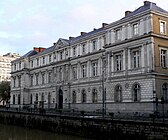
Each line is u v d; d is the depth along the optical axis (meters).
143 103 48.91
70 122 47.16
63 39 80.69
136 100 50.81
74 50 74.44
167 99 49.62
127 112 51.62
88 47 68.69
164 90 49.56
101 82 63.22
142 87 49.56
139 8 56.69
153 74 48.06
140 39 50.72
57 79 80.31
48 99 84.88
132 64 52.38
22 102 96.31
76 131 45.62
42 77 89.81
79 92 70.75
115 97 55.00
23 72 97.94
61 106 78.31
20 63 101.94
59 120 50.19
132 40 52.06
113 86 55.62
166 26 51.44
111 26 57.16
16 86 103.12
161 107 47.84
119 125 37.81
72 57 74.00
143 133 34.50
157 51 49.56
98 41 65.38
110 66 56.88
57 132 50.41
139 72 50.53
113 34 56.78
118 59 55.69
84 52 70.12
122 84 53.62
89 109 66.31
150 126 33.69
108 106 56.25
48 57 86.75
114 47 56.16
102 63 63.59
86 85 68.38
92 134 42.22
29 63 99.12
